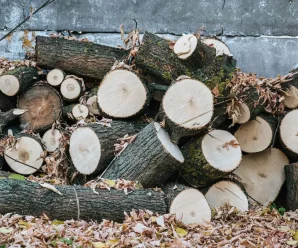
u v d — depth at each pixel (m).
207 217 5.25
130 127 5.63
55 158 5.80
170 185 5.41
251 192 5.84
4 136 6.02
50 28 6.98
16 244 4.62
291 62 6.91
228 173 5.47
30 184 5.02
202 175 5.47
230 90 5.63
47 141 6.12
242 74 5.77
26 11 7.01
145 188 5.37
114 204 5.10
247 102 5.70
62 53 6.20
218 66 5.68
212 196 5.54
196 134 5.50
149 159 5.34
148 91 5.71
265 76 6.91
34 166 5.95
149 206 5.16
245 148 5.83
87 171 5.55
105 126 5.59
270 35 6.95
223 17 6.96
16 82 6.15
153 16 6.97
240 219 5.38
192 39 5.72
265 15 6.95
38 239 4.68
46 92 6.21
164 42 5.83
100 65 6.21
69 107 6.19
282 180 5.85
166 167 5.34
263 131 5.82
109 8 6.98
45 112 6.20
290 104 5.89
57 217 5.01
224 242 4.92
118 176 5.38
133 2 6.98
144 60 5.79
